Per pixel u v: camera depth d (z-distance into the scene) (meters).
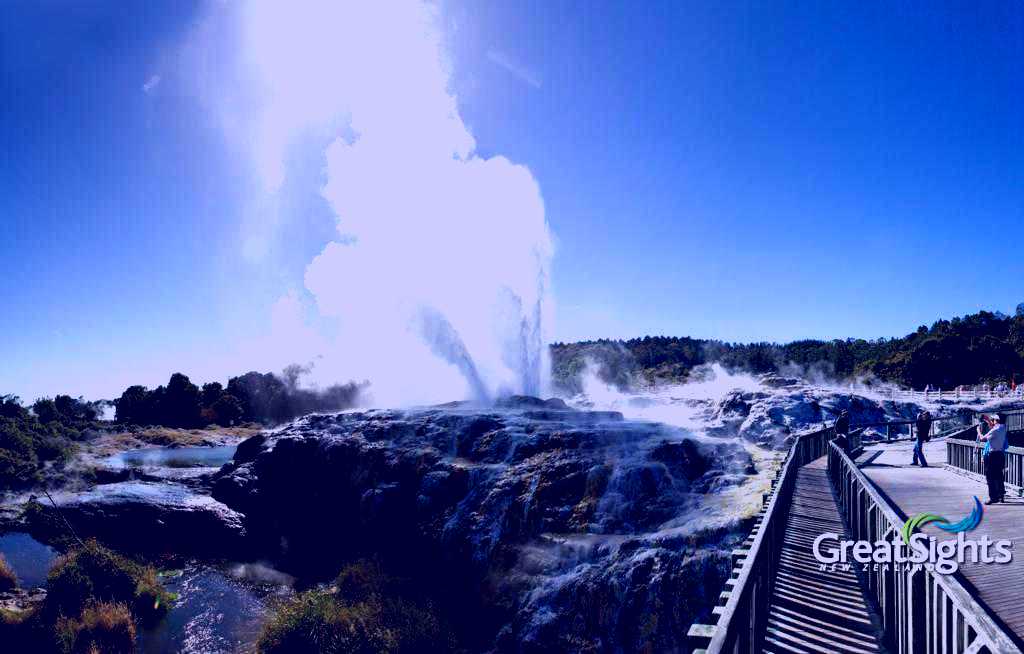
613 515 18.83
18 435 46.47
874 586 9.07
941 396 49.72
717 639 4.39
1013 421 25.75
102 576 19.84
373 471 24.75
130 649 17.19
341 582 20.58
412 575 20.11
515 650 16.42
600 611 15.97
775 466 21.50
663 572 15.68
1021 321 111.12
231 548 25.56
